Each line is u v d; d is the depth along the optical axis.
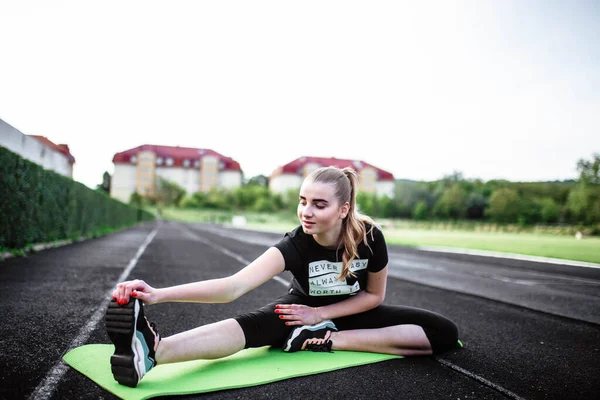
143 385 1.79
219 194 91.69
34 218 8.23
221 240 16.19
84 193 13.03
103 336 2.57
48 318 2.95
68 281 4.68
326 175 2.16
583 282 7.26
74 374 1.91
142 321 1.75
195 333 2.00
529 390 2.06
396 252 13.34
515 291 5.88
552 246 17.66
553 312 4.37
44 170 8.77
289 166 92.88
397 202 65.81
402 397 1.87
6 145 10.59
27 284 4.33
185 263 7.35
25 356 2.12
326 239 2.28
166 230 25.23
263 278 2.15
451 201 59.75
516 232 38.50
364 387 1.96
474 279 7.08
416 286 5.90
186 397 1.74
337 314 2.42
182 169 98.50
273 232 27.47
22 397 1.64
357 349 2.45
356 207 2.34
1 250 6.62
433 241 21.30
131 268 6.21
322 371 2.13
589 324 3.83
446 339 2.55
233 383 1.88
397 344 2.45
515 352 2.77
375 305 2.49
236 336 2.11
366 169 91.44
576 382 2.22
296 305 2.33
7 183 6.77
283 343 2.36
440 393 1.95
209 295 1.91
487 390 2.03
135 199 83.12
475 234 32.62
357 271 2.37
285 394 1.83
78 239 11.92
